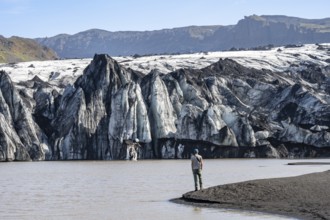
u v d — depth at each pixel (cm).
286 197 4644
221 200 4722
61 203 4875
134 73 18250
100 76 16738
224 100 18275
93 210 4409
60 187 6438
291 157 16075
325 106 17475
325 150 16150
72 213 4256
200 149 15788
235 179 7162
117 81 16800
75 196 5425
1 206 4688
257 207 4334
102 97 16450
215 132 15725
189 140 15825
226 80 19138
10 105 15525
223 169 9575
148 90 16975
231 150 15838
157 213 4206
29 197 5366
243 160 14000
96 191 5906
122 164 12294
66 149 15450
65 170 9994
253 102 18825
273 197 4678
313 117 17300
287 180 5459
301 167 10062
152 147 16075
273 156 15838
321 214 3844
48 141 15838
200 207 4497
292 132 16438
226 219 3862
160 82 16662
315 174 6203
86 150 15600
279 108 18088
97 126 15912
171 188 6150
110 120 15788
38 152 15188
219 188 5200
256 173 8356
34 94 18025
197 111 16175
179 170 9625
